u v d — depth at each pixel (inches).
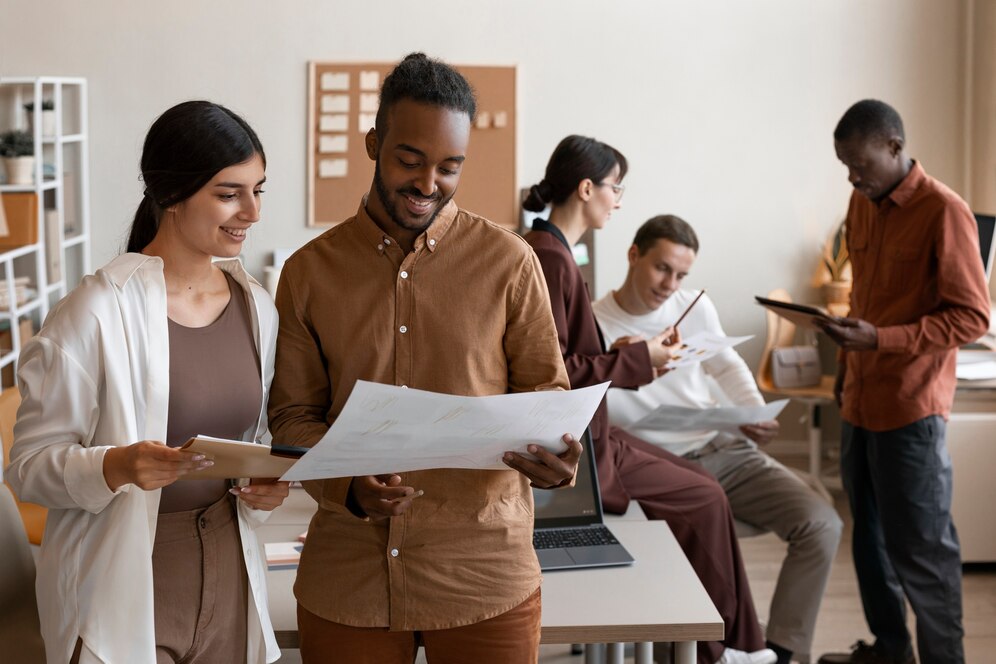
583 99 243.1
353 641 70.0
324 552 70.7
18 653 77.7
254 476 63.5
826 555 135.3
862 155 125.5
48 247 224.4
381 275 69.4
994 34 228.1
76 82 231.8
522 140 243.9
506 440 63.2
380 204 69.2
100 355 64.6
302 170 241.8
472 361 69.1
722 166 245.4
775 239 247.0
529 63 241.9
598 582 89.7
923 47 241.0
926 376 126.9
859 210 135.5
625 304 143.9
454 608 69.2
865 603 139.3
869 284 132.6
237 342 70.5
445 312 68.9
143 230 69.6
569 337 107.3
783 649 136.1
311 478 61.5
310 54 239.3
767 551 188.5
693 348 114.7
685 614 83.5
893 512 129.2
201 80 238.5
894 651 138.0
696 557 120.9
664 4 241.6
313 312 70.5
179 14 236.5
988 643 147.0
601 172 113.4
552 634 81.7
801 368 215.8
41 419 63.9
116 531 64.9
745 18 241.9
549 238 106.9
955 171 243.4
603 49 242.1
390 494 64.6
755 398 148.8
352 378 69.8
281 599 86.0
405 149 63.5
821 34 242.1
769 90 243.6
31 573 81.4
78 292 65.1
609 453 111.0
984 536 167.0
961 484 165.9
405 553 69.1
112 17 235.8
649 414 122.0
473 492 69.4
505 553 70.1
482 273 69.2
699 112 244.2
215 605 69.4
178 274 68.4
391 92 64.1
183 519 68.4
